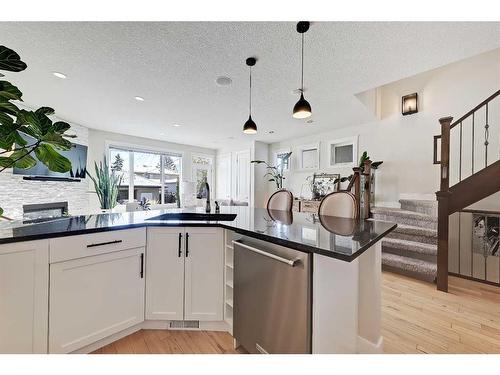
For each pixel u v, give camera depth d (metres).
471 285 2.70
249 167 6.63
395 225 1.62
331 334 1.13
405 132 4.25
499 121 3.40
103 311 1.51
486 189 2.48
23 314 1.23
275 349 1.21
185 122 4.60
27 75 2.66
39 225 1.56
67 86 2.95
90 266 1.45
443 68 3.90
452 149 3.78
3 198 3.48
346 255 0.91
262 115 4.11
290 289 1.14
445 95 3.87
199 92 3.11
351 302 1.23
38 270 1.26
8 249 1.18
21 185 3.71
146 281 1.72
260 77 2.66
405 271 3.03
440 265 2.57
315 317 1.07
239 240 1.49
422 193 4.06
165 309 1.72
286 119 4.36
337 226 1.57
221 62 2.34
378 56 2.20
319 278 1.08
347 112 3.96
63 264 1.34
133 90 3.06
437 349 1.56
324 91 3.02
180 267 1.72
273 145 6.65
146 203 6.26
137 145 5.98
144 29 1.85
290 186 6.15
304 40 1.97
